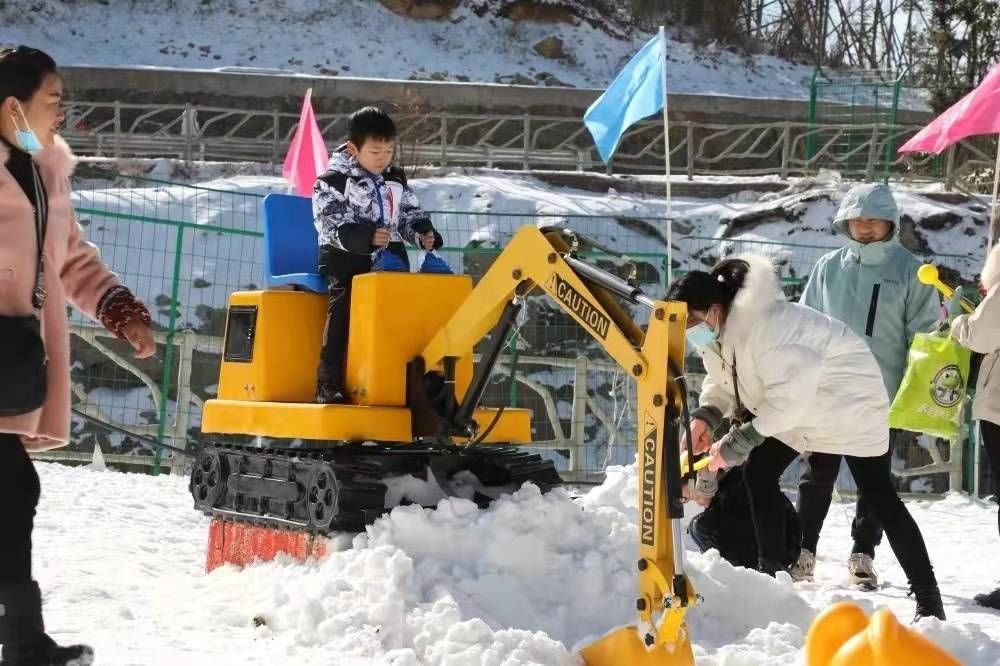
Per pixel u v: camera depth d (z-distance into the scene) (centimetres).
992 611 633
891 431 707
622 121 955
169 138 2217
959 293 666
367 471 564
